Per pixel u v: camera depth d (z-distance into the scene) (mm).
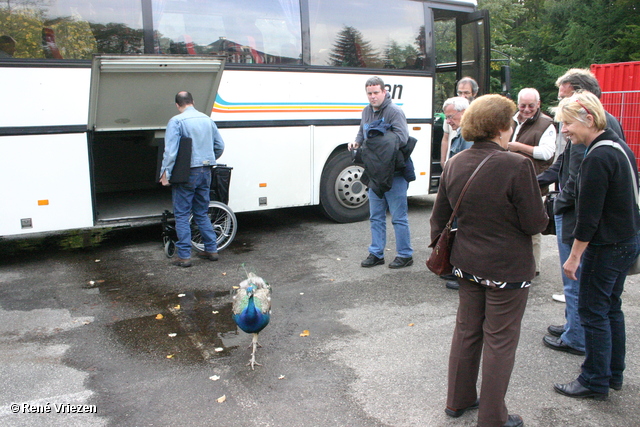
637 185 3160
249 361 3889
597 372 3277
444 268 3043
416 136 8578
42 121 5945
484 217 2789
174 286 5496
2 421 3154
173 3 6500
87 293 5316
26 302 5082
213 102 6566
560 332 4195
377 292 5289
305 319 4645
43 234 7824
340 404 3312
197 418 3176
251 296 3670
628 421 3109
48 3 5855
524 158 2689
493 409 2840
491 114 2770
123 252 6801
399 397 3389
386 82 8164
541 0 33750
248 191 7328
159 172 6598
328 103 7750
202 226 6238
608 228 3062
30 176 5965
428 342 4176
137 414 3223
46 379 3650
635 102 11867
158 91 6125
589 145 3078
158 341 4234
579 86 3781
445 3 8625
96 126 6230
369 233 7703
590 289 3205
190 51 6664
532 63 30984
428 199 10430
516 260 2764
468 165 2842
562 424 3080
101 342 4223
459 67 9219
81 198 6262
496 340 2834
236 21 6938
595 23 27016
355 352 4012
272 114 7332
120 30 6230
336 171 8109
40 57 5879
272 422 3129
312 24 7500
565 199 3539
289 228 8070
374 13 7984
